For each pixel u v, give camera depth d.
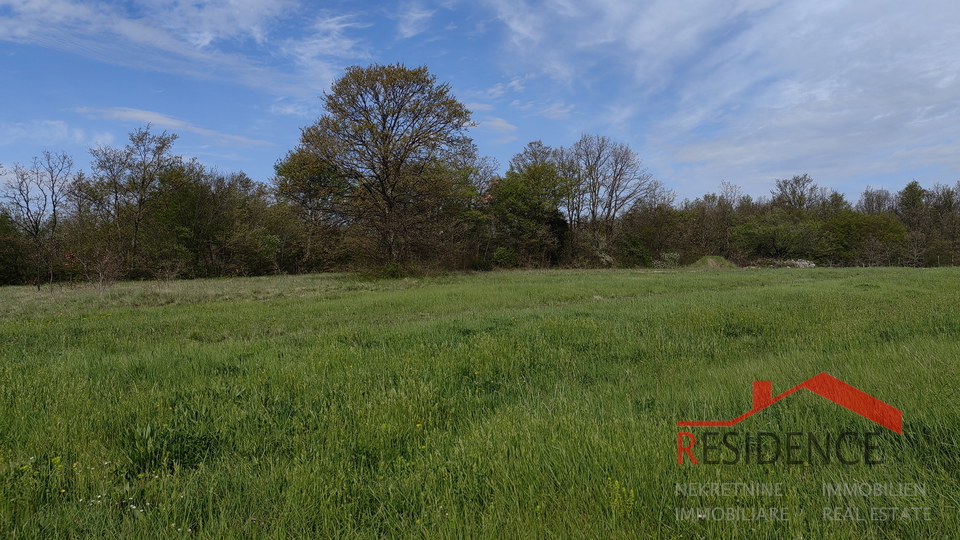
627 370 5.98
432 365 6.11
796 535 2.38
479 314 11.45
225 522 2.73
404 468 3.42
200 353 6.98
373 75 27.62
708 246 58.56
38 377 5.38
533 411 4.38
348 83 27.78
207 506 2.96
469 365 6.24
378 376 5.68
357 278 26.94
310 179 28.75
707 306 11.51
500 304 14.05
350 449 3.68
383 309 12.91
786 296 14.03
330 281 24.77
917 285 17.25
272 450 3.75
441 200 32.84
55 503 2.97
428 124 29.55
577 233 50.06
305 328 10.19
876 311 9.98
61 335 8.98
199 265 34.94
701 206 61.41
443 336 8.16
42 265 22.95
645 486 2.83
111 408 4.42
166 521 2.75
